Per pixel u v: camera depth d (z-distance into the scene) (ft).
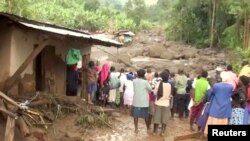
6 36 39.55
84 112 40.91
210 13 161.17
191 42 170.30
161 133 38.81
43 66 45.16
